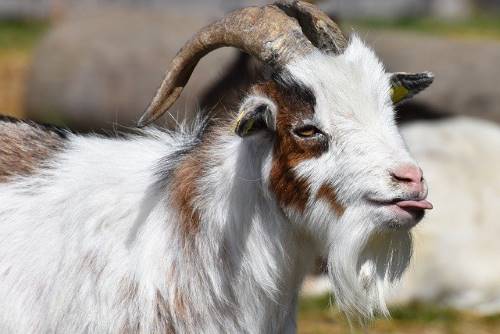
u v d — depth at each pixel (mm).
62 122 26688
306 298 17562
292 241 9898
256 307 9969
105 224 9938
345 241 9406
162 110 10180
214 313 9852
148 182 10070
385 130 9367
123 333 9680
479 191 18672
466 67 24406
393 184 9117
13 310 10008
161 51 26312
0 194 10492
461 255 18250
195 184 9828
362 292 9758
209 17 27781
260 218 9812
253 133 9453
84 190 10141
